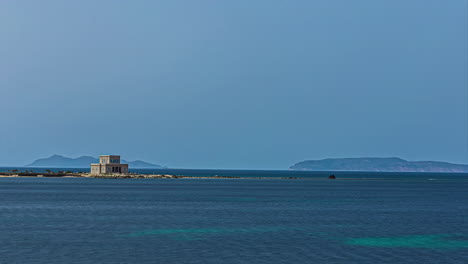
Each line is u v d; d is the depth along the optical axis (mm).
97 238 59094
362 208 103188
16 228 66812
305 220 79625
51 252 50438
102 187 177625
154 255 49531
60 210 91062
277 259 48469
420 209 102125
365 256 50344
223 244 55906
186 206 102812
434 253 52156
